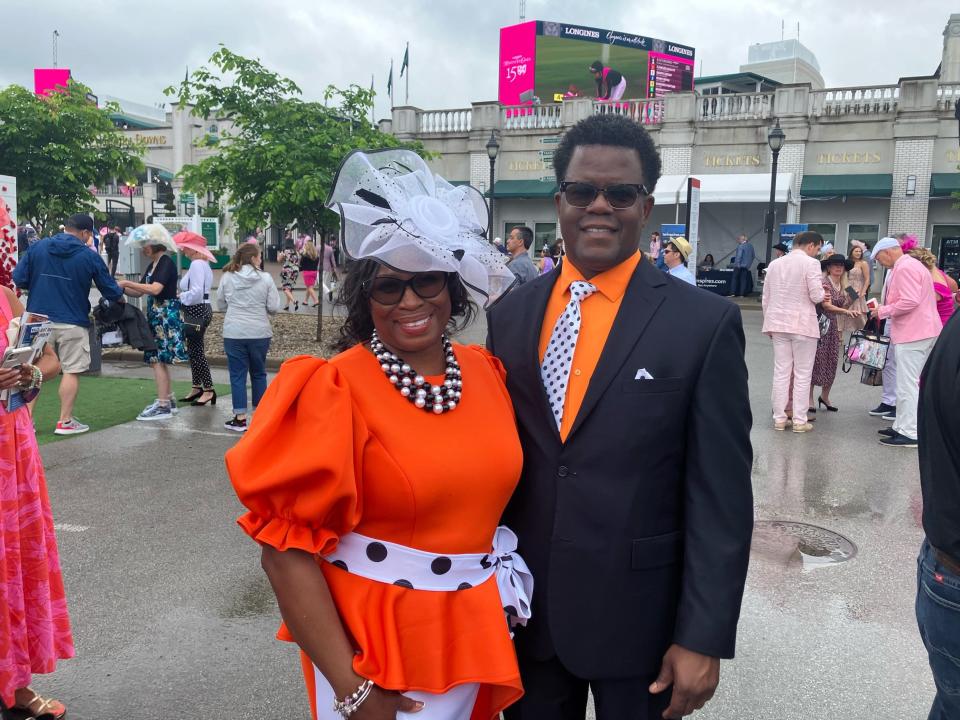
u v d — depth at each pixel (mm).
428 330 1642
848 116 22281
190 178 10547
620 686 1763
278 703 2863
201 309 7547
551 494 1753
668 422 1688
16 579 2549
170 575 3922
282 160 9961
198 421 7051
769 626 3449
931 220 22109
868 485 5484
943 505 1745
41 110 13172
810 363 6934
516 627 1857
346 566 1597
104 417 7125
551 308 1898
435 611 1589
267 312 6797
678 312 1735
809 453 6305
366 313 1708
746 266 20625
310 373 1560
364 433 1538
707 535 1658
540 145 25484
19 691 2709
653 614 1736
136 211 35844
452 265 1602
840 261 7656
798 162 22766
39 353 2670
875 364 7445
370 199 1634
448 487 1581
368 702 1500
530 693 1847
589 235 1785
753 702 2877
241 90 10398
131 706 2836
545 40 32781
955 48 26438
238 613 3545
